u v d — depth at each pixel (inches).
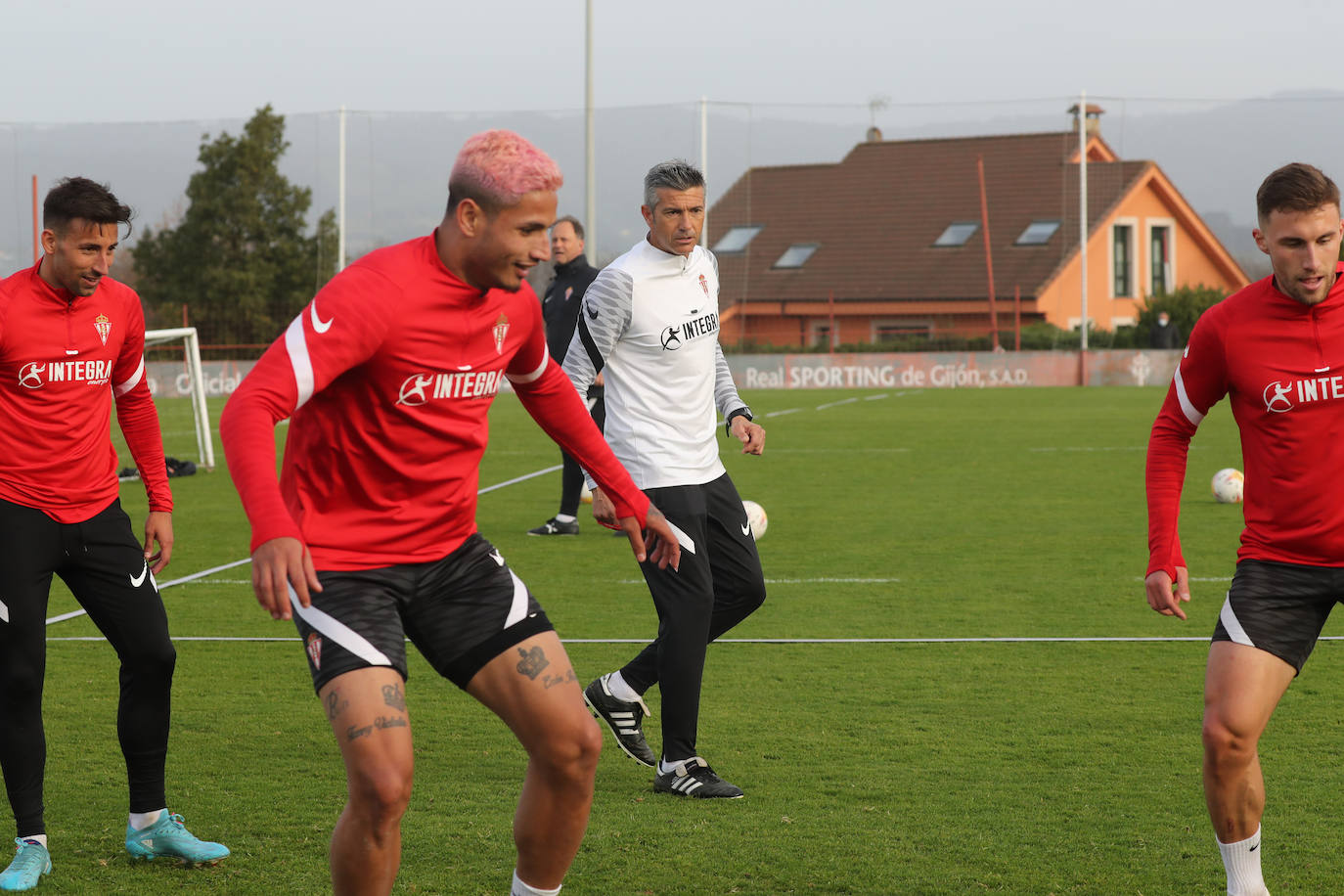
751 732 224.7
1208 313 155.3
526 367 140.5
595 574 381.4
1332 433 146.7
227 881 161.2
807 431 888.9
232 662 281.0
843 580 368.5
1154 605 155.5
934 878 160.2
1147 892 155.7
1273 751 209.6
